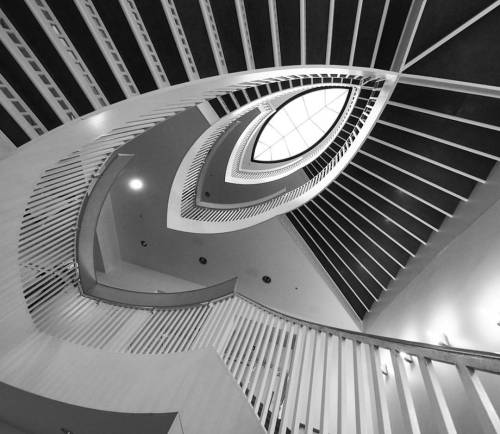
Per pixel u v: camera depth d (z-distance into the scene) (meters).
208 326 3.63
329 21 3.36
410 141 4.66
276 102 7.45
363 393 1.86
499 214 3.89
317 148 7.43
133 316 4.16
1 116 2.13
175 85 2.76
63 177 3.14
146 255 8.52
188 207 6.67
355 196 5.96
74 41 2.31
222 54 3.24
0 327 3.22
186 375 2.98
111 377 3.11
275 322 3.59
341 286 7.30
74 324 3.84
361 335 2.22
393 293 6.09
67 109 2.34
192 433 2.49
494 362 1.13
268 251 7.47
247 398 2.61
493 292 3.75
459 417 3.38
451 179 4.58
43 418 3.19
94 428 3.08
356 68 3.77
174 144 6.19
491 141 3.93
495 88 3.37
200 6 2.87
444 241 4.88
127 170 6.84
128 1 2.54
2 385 3.00
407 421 1.41
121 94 2.52
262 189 7.90
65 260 4.11
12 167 2.32
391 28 3.51
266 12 3.26
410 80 3.79
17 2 1.98
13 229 2.84
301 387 2.63
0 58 2.06
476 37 3.22
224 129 6.29
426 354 1.51
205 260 8.16
